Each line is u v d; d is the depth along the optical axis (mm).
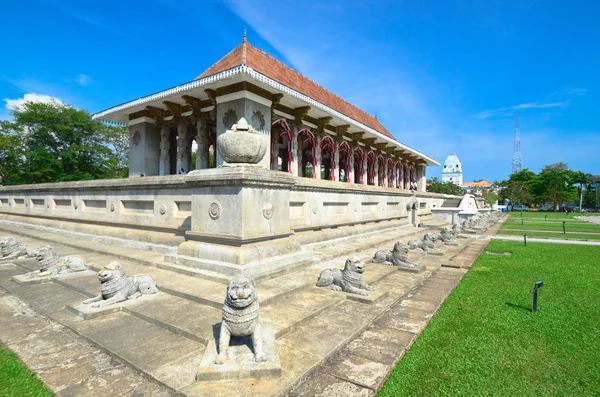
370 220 15938
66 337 4516
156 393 3268
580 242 16938
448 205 31609
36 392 3285
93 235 12133
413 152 30656
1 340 4418
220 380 3383
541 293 7258
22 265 8375
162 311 5078
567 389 3613
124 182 11227
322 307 5422
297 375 3502
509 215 53469
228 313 3703
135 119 18938
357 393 3377
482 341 4758
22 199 18062
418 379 3754
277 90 13492
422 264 9164
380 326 5141
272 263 7098
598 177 89250
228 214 7199
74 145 32406
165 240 9562
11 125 30750
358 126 20203
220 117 14172
